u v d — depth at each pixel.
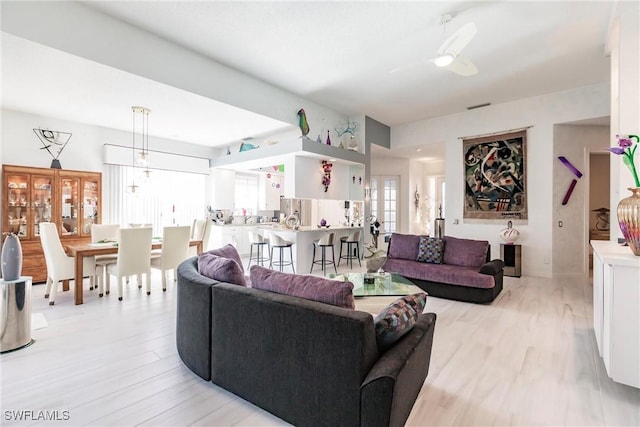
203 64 4.16
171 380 2.16
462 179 6.43
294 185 5.97
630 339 1.91
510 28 3.55
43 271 4.80
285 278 1.92
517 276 5.55
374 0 3.08
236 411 1.84
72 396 1.97
